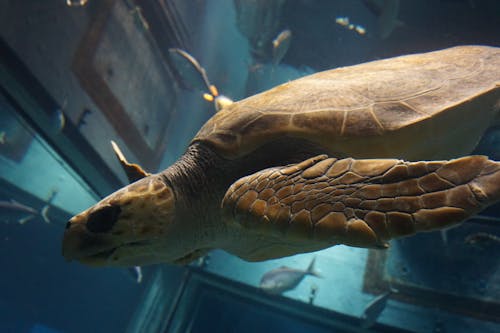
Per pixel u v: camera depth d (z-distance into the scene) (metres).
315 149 0.57
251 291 1.56
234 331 2.04
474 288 1.20
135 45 1.72
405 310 1.25
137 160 1.85
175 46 2.06
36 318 3.46
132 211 0.58
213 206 0.63
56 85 1.20
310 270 1.39
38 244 3.06
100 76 1.46
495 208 1.24
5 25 0.99
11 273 3.37
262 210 0.44
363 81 0.63
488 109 0.61
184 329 1.73
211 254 1.67
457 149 0.64
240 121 0.62
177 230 0.62
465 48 0.78
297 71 2.28
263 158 0.60
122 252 0.59
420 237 1.37
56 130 1.23
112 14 1.51
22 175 2.16
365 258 1.42
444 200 0.35
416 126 0.53
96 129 1.46
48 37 1.16
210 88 1.70
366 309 1.21
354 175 0.41
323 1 1.82
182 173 0.63
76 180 1.84
